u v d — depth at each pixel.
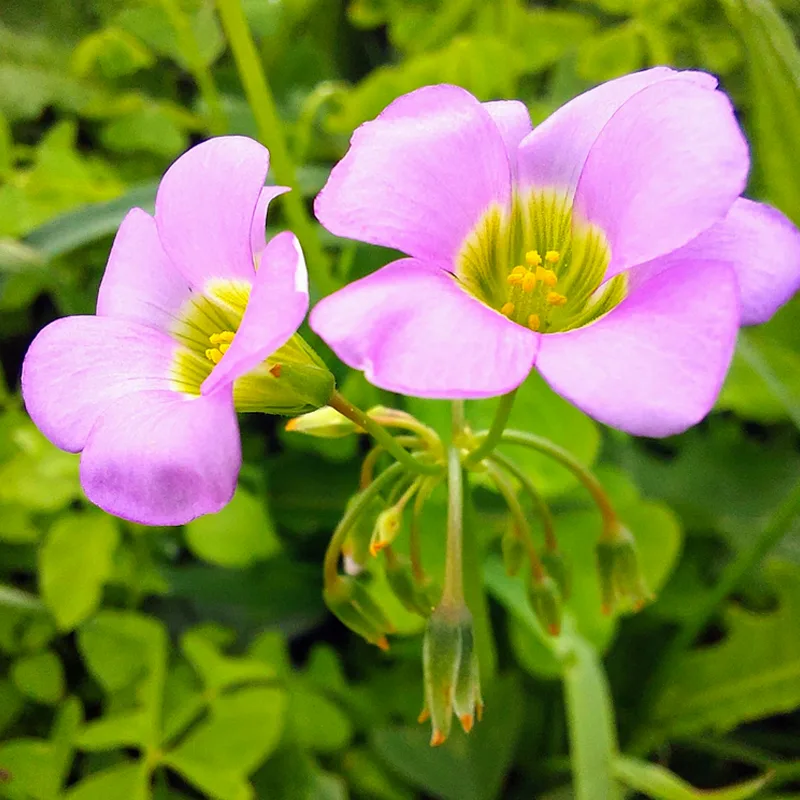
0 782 0.06
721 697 0.07
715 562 0.08
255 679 0.06
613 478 0.07
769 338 0.08
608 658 0.07
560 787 0.06
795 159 0.07
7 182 0.08
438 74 0.08
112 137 0.09
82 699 0.07
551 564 0.05
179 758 0.06
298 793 0.06
